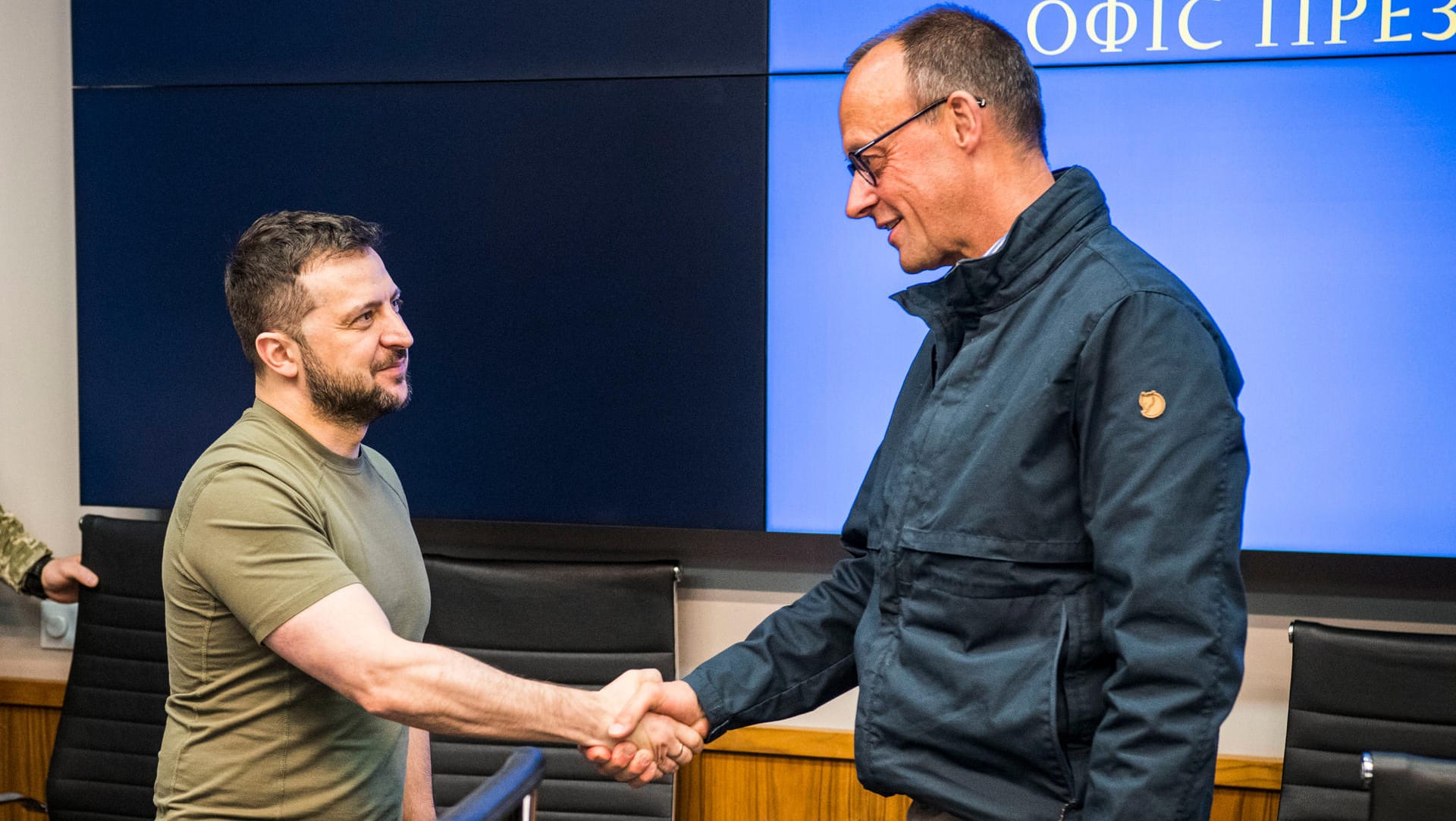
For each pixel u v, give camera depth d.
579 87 2.63
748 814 2.76
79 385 2.84
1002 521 1.45
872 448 2.59
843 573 1.94
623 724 1.78
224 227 2.77
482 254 2.69
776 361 2.61
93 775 2.72
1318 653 2.32
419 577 1.87
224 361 2.79
